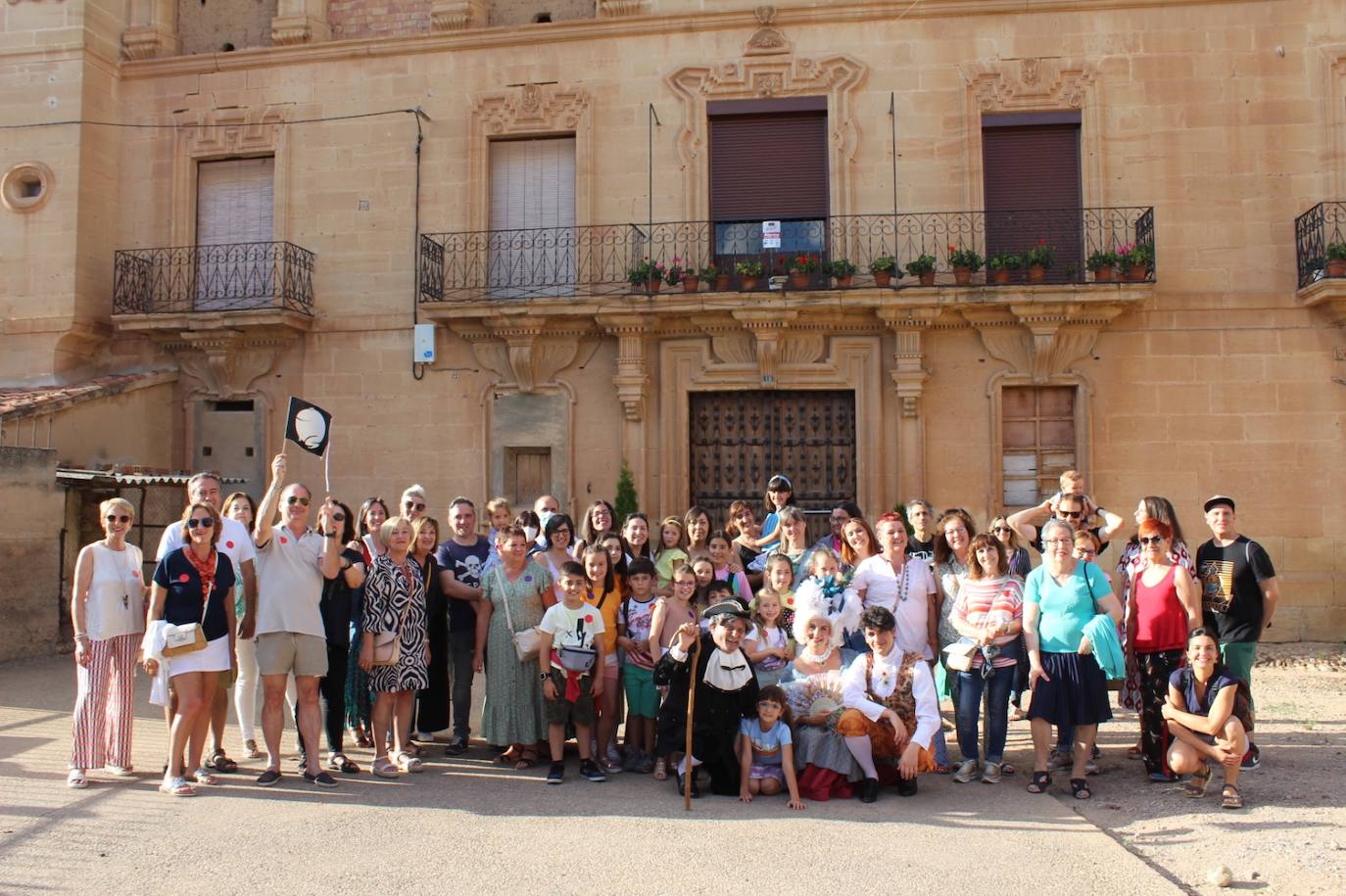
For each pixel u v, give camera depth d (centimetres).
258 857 544
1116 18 1366
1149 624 727
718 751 671
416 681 721
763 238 1406
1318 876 526
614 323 1376
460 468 1437
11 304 1484
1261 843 577
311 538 702
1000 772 732
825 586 736
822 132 1412
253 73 1523
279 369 1488
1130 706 756
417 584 736
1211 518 788
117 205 1543
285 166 1500
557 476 1413
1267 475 1302
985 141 1387
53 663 1144
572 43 1453
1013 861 546
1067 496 820
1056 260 1355
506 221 1466
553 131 1452
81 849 555
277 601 684
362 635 717
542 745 796
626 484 1383
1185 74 1348
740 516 927
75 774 677
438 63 1481
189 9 1580
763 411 1401
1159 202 1341
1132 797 682
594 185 1434
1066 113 1371
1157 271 1330
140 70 1547
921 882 513
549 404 1423
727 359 1388
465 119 1470
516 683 739
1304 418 1301
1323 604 1283
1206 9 1349
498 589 752
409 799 658
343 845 564
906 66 1391
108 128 1538
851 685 681
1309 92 1327
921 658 694
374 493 1452
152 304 1509
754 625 729
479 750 809
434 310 1402
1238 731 645
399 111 1481
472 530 840
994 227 1371
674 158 1425
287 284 1461
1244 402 1312
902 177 1382
